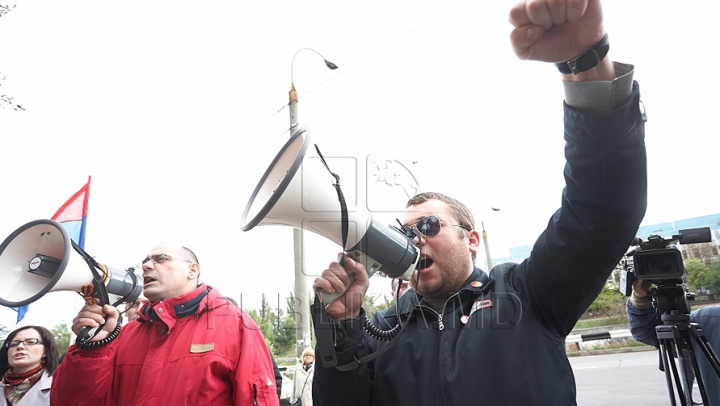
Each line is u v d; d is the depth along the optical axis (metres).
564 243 1.32
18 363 3.05
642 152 1.14
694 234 2.09
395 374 1.53
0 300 1.93
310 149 1.33
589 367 9.93
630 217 1.19
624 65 1.11
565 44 0.96
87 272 2.07
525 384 1.35
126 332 2.45
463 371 1.42
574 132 1.16
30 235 2.08
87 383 2.12
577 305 1.41
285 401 5.02
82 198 4.08
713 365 1.96
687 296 2.12
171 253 2.45
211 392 2.14
